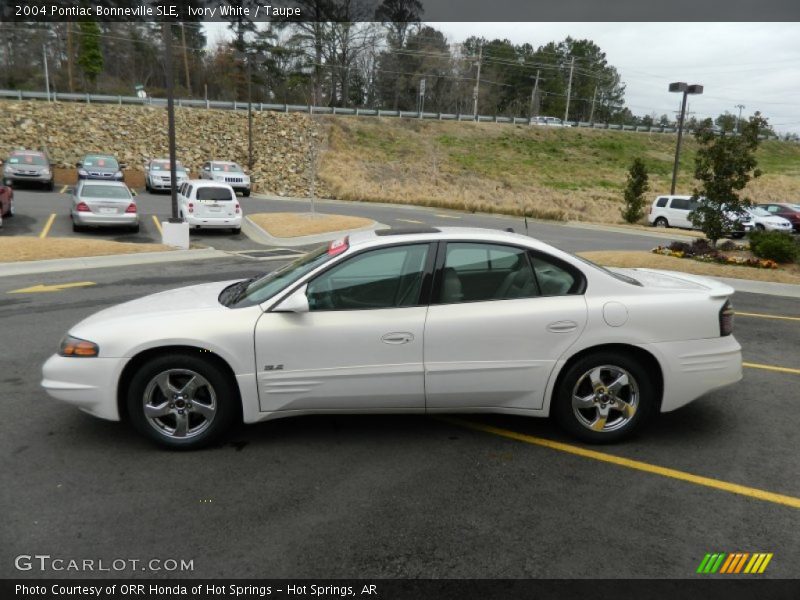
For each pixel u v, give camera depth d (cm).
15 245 1289
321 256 436
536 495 360
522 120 6675
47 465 391
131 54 7306
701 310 418
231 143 4062
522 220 2827
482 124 6097
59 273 1156
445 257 412
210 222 1820
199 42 7362
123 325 401
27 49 6712
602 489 368
